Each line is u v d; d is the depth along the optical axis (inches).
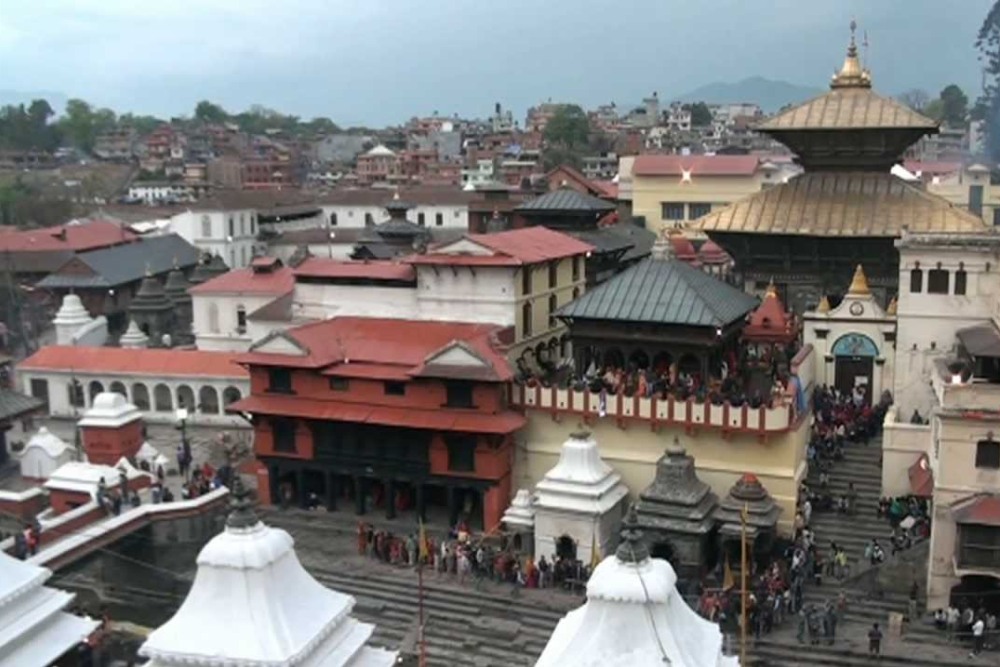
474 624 1819.6
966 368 1907.0
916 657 1643.7
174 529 2053.4
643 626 842.2
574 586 1924.2
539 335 2608.3
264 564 966.4
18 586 1079.0
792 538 1983.3
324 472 2306.8
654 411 2100.1
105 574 1914.4
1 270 4771.2
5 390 2652.6
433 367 2176.4
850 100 2903.5
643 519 1908.2
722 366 2287.2
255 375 2346.2
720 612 1727.4
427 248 2987.2
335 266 2797.7
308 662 962.1
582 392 2160.4
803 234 2736.2
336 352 2325.3
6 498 2142.0
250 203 5807.1
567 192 3302.2
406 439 2228.1
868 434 2257.6
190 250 5187.0
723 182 4591.5
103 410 2410.2
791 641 1702.8
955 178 4227.4
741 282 2903.5
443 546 2023.9
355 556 2089.1
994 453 1731.1
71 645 1115.3
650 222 4697.3
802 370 2218.3
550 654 871.1
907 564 1825.8
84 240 5073.8
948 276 2117.4
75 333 3646.7
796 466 2016.5
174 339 3846.0
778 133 2923.2
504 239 2586.1
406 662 1720.0
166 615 1866.4
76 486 2159.2
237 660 922.7
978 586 1752.0
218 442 2790.4
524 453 2234.3
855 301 2370.8
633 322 2192.4
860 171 2898.6
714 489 2085.4
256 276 3432.6
